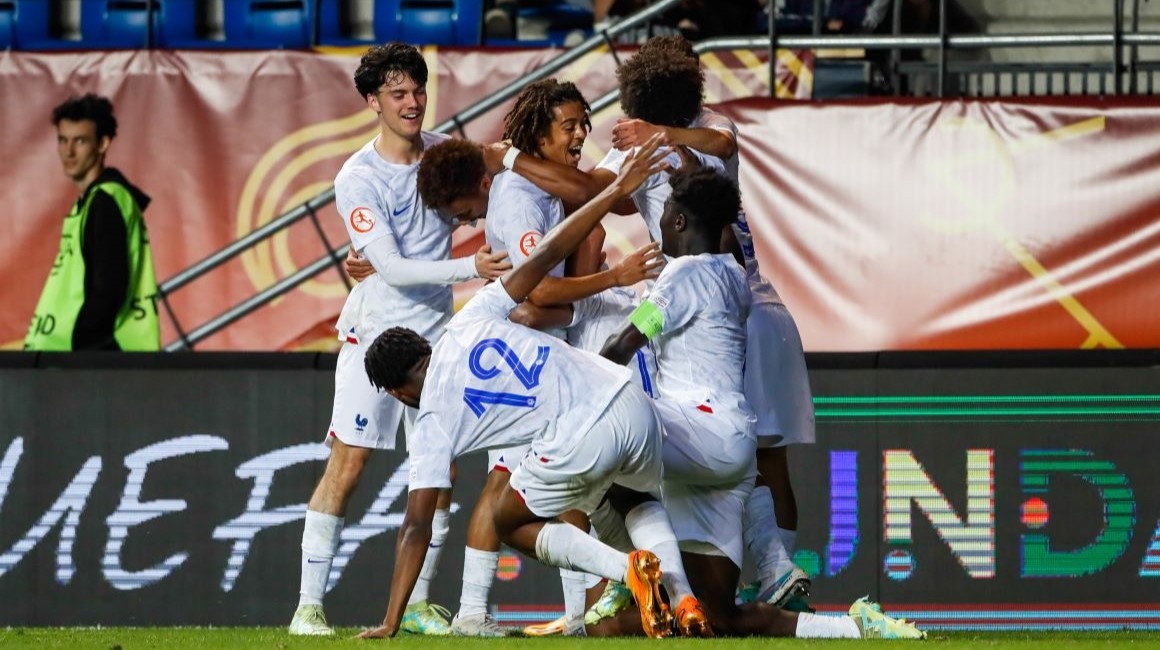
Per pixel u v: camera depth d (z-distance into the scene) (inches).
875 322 1193.4
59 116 1277.1
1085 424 1079.6
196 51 1291.8
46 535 1129.4
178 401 1132.5
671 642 733.3
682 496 815.7
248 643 804.6
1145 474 1073.5
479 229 1255.5
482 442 777.6
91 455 1131.9
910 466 1089.4
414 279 886.4
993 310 1186.6
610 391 762.8
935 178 1197.1
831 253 1202.6
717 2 1375.5
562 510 779.4
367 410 928.9
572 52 1277.1
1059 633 975.6
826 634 797.9
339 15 1486.2
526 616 1095.6
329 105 1280.8
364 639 784.3
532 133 880.3
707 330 800.9
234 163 1280.8
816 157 1207.6
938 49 1393.9
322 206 1273.4
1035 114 1191.6
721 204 813.9
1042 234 1186.0
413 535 778.8
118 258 1272.1
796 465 1095.6
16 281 1273.4
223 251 1273.4
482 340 775.1
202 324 1275.8
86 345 1264.8
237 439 1127.6
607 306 900.0
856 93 1333.7
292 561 1117.1
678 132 880.3
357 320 933.8
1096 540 1074.7
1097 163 1184.8
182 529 1124.5
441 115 1285.7
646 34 1387.8
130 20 1498.5
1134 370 1077.8
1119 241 1179.9
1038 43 1266.0
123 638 877.2
